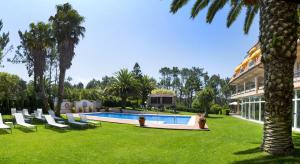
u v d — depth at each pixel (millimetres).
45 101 30547
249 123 25344
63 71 28672
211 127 20219
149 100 59125
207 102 36781
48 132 15594
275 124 7840
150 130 17688
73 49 28750
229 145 11117
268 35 7918
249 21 15594
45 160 8711
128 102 57906
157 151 10383
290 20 7734
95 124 20359
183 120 31281
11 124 16750
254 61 27031
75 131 16297
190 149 10625
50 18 28766
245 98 36750
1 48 23953
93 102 46375
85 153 9922
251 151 8883
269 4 7930
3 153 9664
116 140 13109
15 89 31625
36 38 29109
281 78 7727
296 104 19734
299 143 10438
